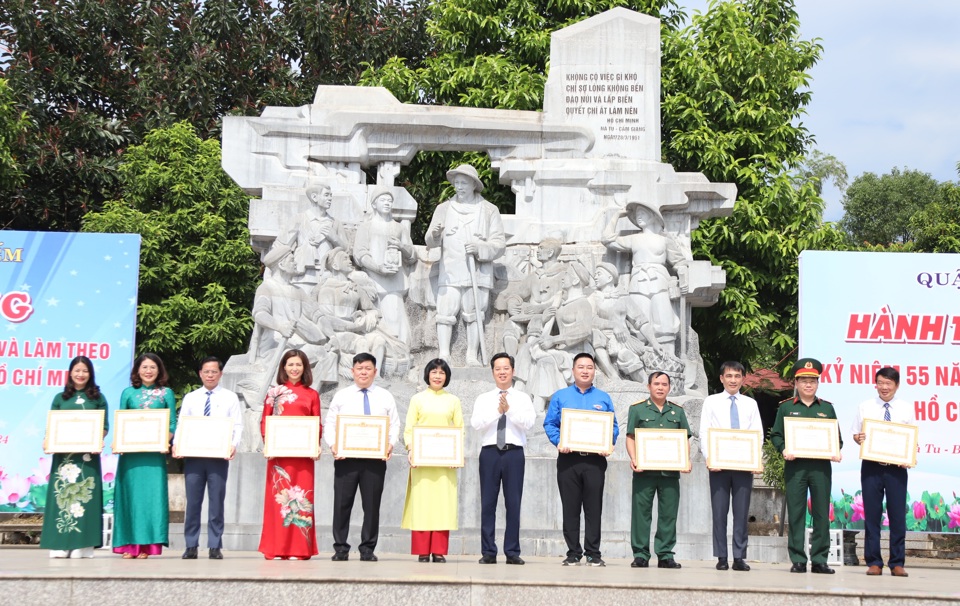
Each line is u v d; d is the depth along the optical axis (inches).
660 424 426.6
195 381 922.1
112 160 981.8
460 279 595.5
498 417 420.2
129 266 546.3
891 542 419.5
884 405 434.0
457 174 601.9
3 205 988.6
